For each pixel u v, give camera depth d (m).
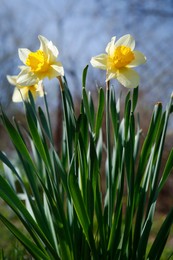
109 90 0.70
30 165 0.70
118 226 0.68
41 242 0.71
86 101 0.72
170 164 0.68
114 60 0.68
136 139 0.76
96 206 0.68
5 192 0.65
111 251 0.68
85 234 0.66
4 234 1.50
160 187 0.68
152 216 0.67
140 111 2.86
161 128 0.69
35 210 0.69
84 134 0.71
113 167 0.73
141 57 0.69
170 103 0.68
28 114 0.66
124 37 0.70
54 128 3.57
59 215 0.67
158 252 0.69
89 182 0.67
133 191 0.68
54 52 0.68
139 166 0.70
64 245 0.67
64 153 0.75
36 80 0.68
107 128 0.70
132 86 0.68
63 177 0.68
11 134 0.65
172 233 1.96
